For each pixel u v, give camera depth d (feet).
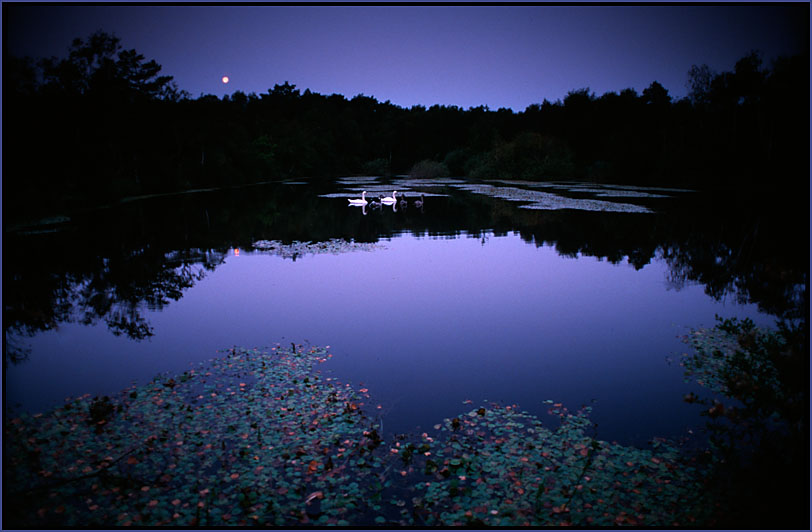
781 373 18.15
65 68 101.76
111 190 106.73
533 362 26.32
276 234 71.77
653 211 90.94
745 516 13.99
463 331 31.24
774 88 122.21
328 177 246.88
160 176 140.15
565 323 32.68
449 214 93.04
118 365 26.21
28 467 16.99
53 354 27.84
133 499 15.39
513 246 60.90
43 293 40.78
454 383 23.76
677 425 19.80
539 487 15.60
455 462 17.04
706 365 25.81
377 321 33.27
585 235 68.13
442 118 278.26
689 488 15.64
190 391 22.98
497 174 202.59
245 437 18.88
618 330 31.30
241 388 23.20
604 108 204.13
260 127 215.72
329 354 27.50
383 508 14.93
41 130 87.56
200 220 86.12
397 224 81.20
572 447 18.13
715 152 140.77
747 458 17.08
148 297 39.58
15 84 86.69
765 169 128.36
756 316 33.37
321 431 19.29
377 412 20.89
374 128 294.05
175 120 141.38
